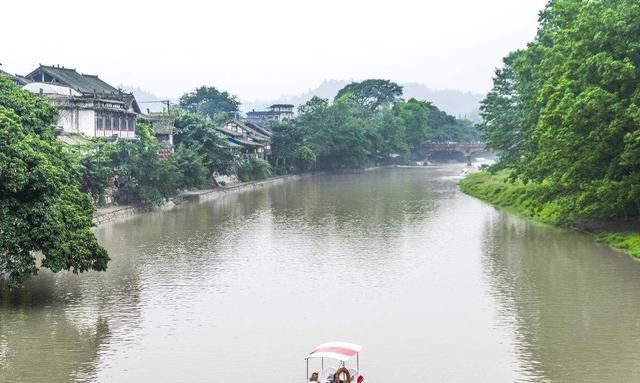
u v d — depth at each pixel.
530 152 78.38
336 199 101.69
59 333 35.00
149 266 50.81
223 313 38.62
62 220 39.78
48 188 39.00
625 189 54.34
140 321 37.09
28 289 43.75
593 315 37.03
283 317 37.78
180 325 36.44
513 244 58.12
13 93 49.50
